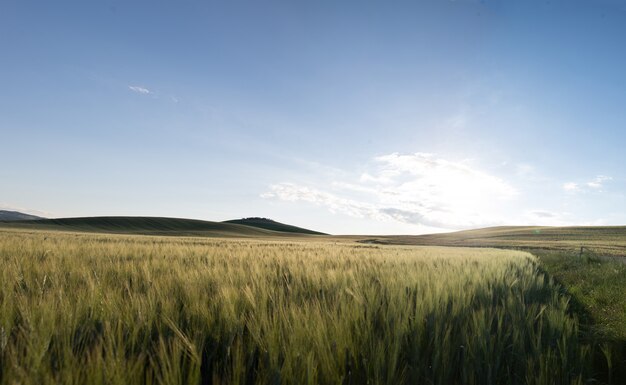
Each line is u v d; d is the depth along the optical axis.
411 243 79.19
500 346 3.18
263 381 2.34
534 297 5.79
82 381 2.04
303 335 2.79
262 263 8.06
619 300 6.73
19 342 2.50
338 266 8.02
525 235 89.12
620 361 3.82
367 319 3.35
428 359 2.95
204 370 2.77
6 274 4.86
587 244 58.47
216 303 3.72
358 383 2.62
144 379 2.35
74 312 3.15
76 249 9.79
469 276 6.80
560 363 3.12
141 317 3.08
